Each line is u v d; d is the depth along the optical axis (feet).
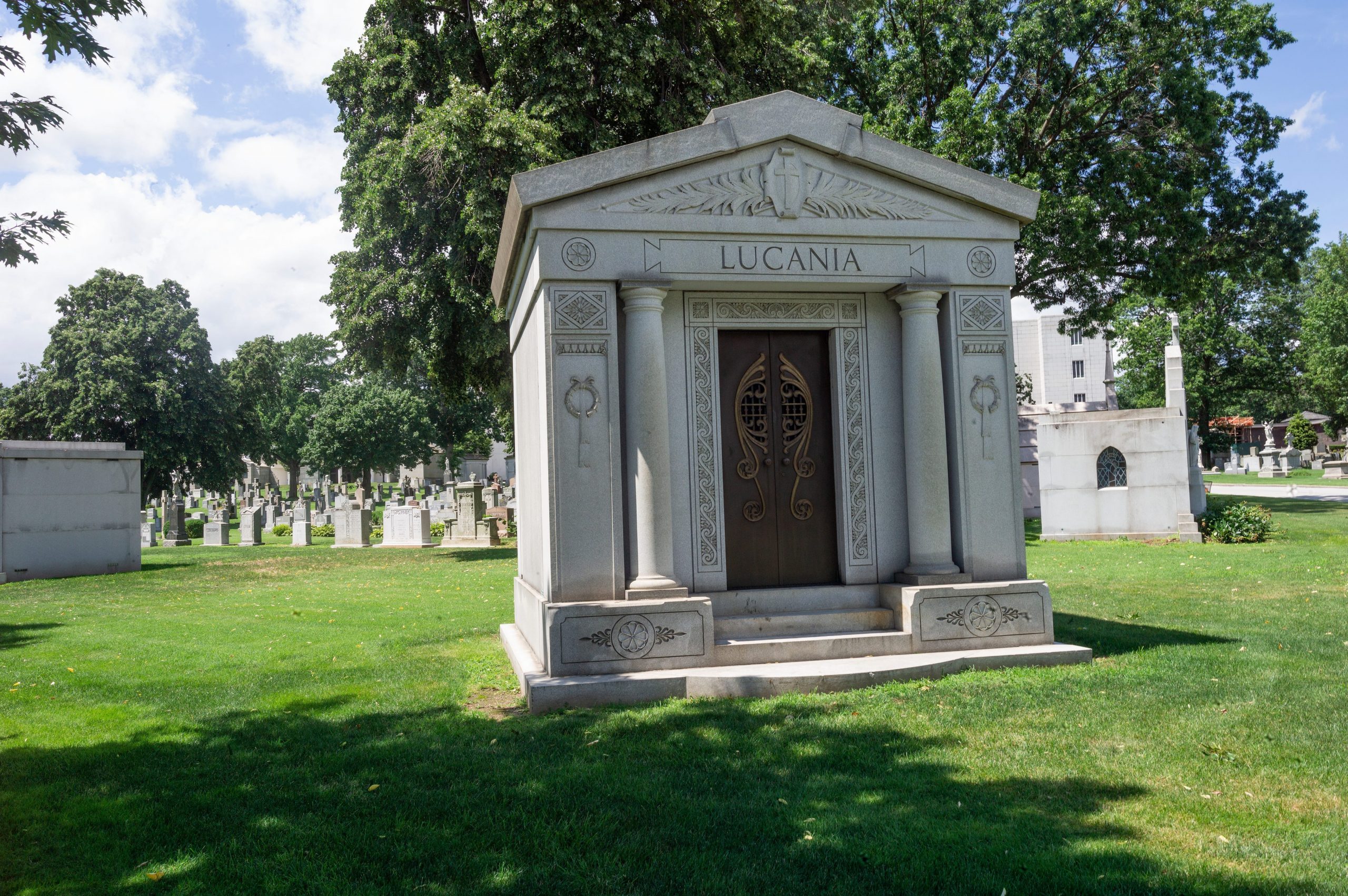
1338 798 13.74
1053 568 47.01
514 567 58.49
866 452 25.52
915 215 24.86
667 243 23.43
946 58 77.10
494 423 211.61
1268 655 23.31
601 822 13.55
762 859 12.16
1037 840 12.46
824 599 24.89
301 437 224.74
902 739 17.33
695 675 21.29
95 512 63.31
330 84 72.02
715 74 60.03
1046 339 225.56
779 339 25.81
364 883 11.84
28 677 26.04
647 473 22.72
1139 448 62.28
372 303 66.54
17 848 13.57
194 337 148.46
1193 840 12.35
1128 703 19.21
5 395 168.14
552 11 55.77
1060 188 76.54
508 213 24.61
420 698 22.27
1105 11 73.31
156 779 16.52
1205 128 73.36
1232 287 149.48
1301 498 95.61
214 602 44.34
